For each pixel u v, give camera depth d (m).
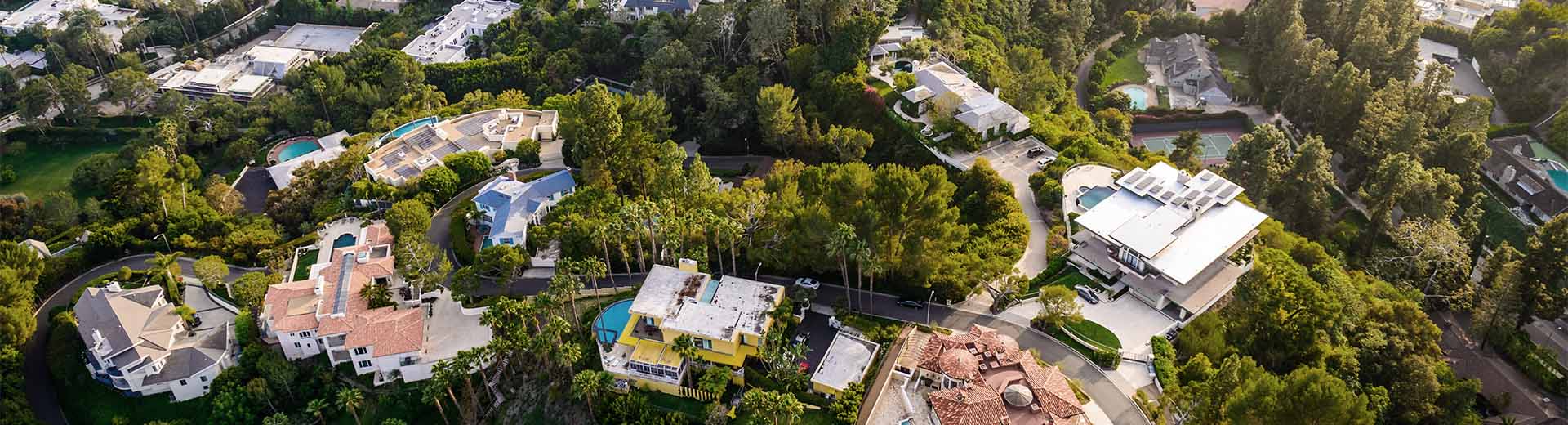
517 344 192.88
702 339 192.62
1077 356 197.12
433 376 190.00
